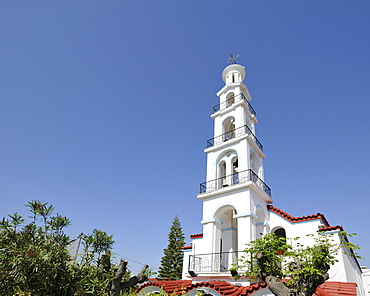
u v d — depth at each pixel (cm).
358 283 2030
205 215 1867
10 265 812
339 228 1547
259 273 995
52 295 849
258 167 2103
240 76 2577
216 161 2089
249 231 1612
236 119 2164
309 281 848
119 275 872
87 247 947
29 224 876
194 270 1689
